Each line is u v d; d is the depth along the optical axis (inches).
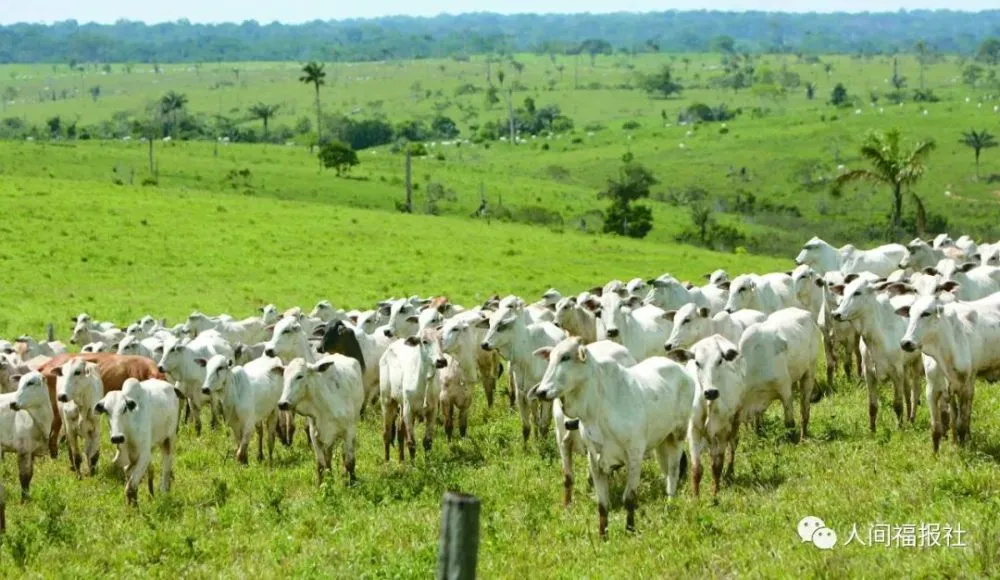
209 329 1262.3
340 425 765.3
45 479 832.9
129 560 614.9
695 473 637.9
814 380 783.7
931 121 6456.7
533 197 4471.0
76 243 2400.3
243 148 5600.4
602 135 7436.0
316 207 3112.7
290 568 578.6
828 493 617.0
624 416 586.2
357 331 997.2
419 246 2650.1
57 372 837.2
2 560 615.8
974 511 539.8
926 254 1233.4
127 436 721.0
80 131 7682.1
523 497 684.1
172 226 2635.3
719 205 4648.1
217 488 748.0
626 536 583.5
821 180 5270.7
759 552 529.0
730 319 863.7
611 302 909.8
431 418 830.5
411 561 558.9
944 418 719.1
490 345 812.6
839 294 913.5
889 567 489.1
